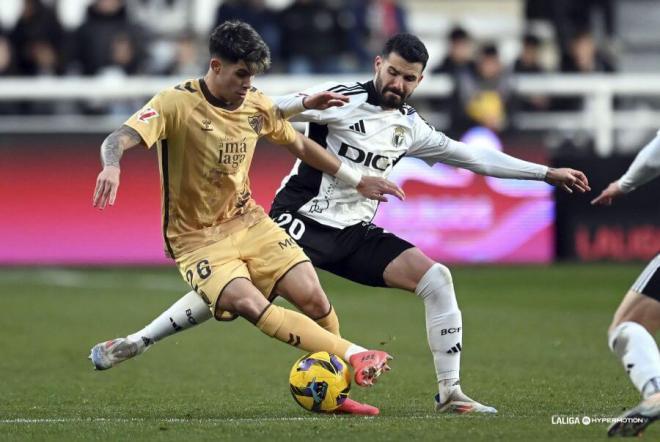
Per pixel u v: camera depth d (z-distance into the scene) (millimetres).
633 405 25344
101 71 62969
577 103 64125
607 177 58469
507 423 22312
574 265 58312
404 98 25844
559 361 33188
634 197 58625
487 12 90875
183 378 30906
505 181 58031
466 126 59000
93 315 43562
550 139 62000
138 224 57156
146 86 60281
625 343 20938
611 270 56562
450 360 24984
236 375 31391
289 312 24062
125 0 67188
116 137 23188
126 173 57031
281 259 24797
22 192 56906
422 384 29531
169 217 24891
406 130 26266
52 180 56938
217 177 24484
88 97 60344
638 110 69000
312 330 23984
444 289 25094
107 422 23297
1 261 56938
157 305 46156
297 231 26156
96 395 28078
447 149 26672
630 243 58844
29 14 62969
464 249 57844
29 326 40906
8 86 59250
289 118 25641
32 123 62094
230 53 23484
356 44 64750
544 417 23141
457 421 22672
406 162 57219
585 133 62344
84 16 65000
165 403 26750
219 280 24203
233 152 24422
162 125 23828
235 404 26500
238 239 24906
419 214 57406
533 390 27938
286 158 56344
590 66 65000
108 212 57031
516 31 81875
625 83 61750
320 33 63938
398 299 48844
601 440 20641
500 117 59156
